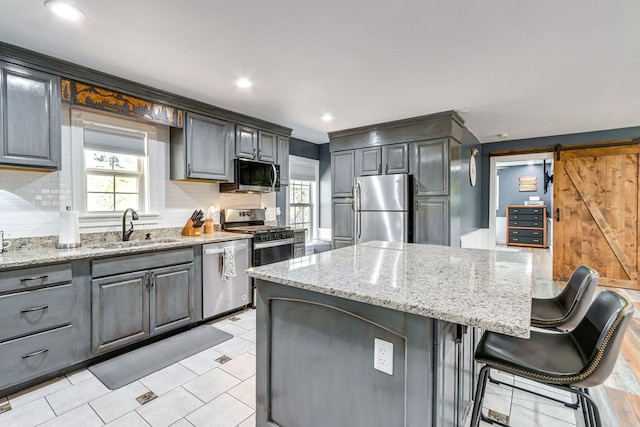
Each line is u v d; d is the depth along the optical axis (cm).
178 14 185
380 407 122
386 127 429
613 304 120
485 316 97
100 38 211
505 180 981
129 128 312
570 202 497
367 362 125
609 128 463
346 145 470
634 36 210
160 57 239
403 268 168
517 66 256
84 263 230
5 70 217
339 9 182
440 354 111
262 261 375
